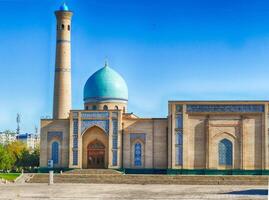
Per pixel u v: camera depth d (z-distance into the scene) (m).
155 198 49.25
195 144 80.38
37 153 118.19
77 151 84.00
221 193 55.06
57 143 85.31
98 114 84.06
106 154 84.31
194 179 72.88
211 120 80.25
